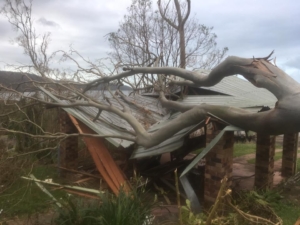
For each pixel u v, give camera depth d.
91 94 12.20
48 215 7.80
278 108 6.18
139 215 5.70
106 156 9.40
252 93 11.08
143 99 12.82
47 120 14.00
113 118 10.59
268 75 6.49
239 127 7.02
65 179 10.85
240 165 14.16
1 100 10.49
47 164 12.54
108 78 10.46
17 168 9.47
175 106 9.90
